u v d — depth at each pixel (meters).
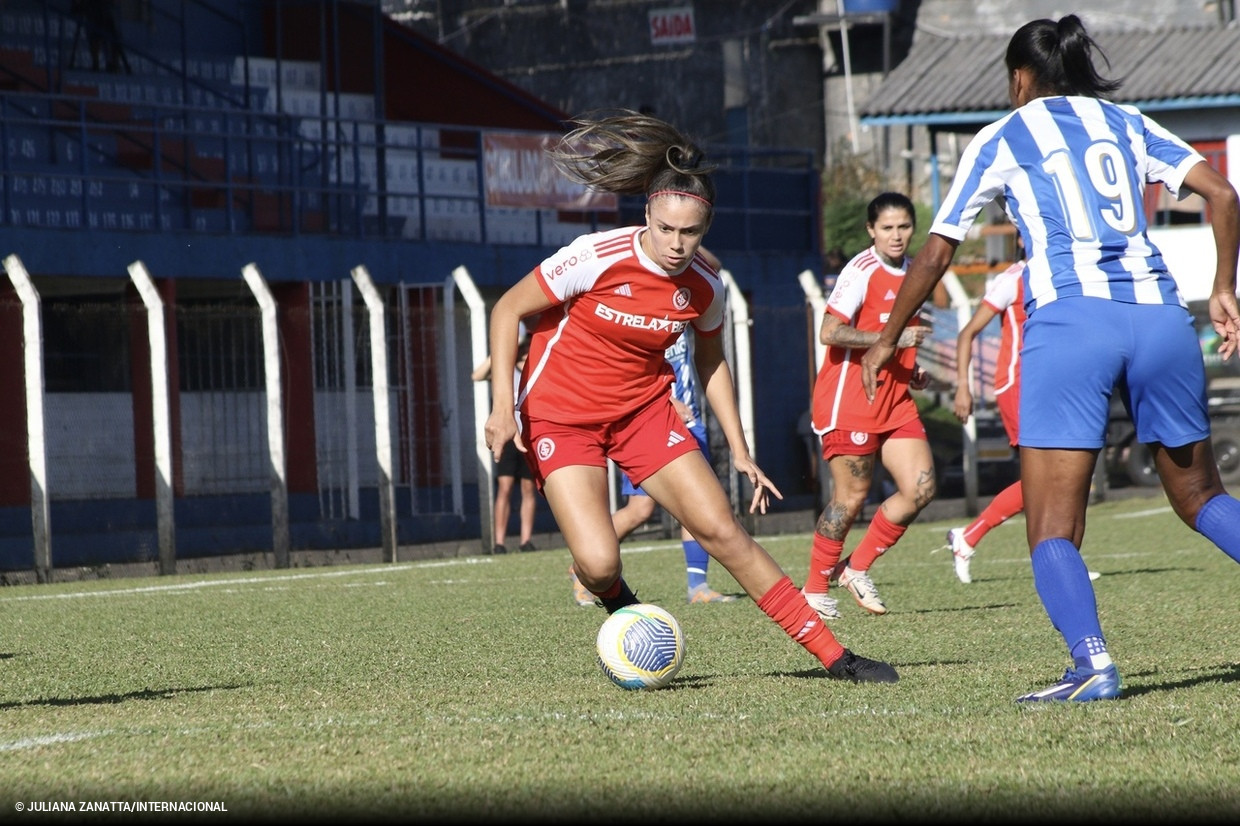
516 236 62.69
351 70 69.44
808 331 47.47
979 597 25.80
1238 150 82.88
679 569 35.12
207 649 21.02
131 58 60.06
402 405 55.91
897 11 120.06
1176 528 42.84
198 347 48.91
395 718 13.73
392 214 61.16
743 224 67.38
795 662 17.50
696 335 15.36
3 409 47.66
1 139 53.25
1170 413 13.49
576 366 15.05
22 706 15.64
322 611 26.53
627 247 14.48
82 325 50.19
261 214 58.62
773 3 122.19
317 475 50.78
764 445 66.69
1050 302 13.40
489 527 44.44
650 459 15.25
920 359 98.38
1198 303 70.19
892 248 23.50
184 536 47.09
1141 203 13.58
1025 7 118.50
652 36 123.19
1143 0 115.38
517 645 20.48
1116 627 20.30
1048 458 13.53
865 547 23.48
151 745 12.52
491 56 126.94
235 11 66.50
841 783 10.36
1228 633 19.19
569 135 14.42
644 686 15.21
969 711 12.97
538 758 11.44
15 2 56.59
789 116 121.88
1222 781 10.16
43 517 38.03
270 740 12.59
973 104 86.00
